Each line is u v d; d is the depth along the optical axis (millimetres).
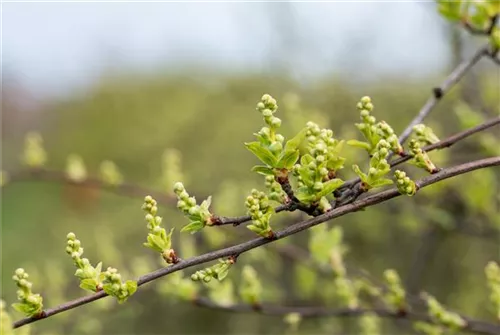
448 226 3520
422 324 2414
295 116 3238
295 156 1304
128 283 1316
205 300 2582
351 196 1396
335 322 4516
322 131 1406
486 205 3160
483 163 1350
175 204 3230
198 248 3652
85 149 9078
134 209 6477
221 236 3262
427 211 3539
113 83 9680
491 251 4941
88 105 9773
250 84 8047
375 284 2754
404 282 4125
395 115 5789
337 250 2609
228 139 7422
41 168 3418
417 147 1411
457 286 5043
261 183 5219
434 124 3936
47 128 10289
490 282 2271
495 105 3750
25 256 6812
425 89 5762
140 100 9094
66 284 3953
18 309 1315
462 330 2410
